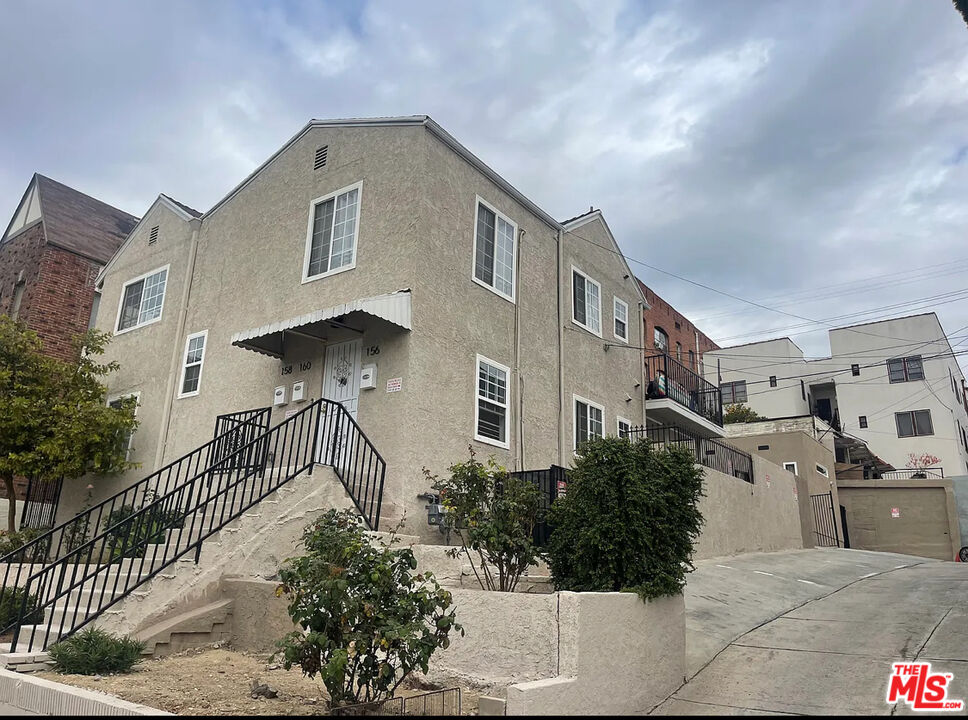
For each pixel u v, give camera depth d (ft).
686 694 21.62
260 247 48.42
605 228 60.23
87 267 67.87
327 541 19.03
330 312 36.22
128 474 50.78
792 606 34.27
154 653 24.20
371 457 33.45
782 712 19.62
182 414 49.19
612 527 21.88
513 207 48.42
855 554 66.18
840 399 129.39
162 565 26.02
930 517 90.22
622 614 20.21
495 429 42.63
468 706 18.16
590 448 23.72
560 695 17.35
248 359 46.26
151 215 59.82
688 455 23.85
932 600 35.37
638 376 60.95
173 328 52.70
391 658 20.01
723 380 133.59
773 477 67.62
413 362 37.42
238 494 36.04
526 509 23.81
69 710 17.20
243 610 26.48
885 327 128.98
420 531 35.65
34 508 56.39
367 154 43.55
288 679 21.66
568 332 51.72
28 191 75.10
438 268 40.37
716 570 42.06
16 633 21.94
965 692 20.26
